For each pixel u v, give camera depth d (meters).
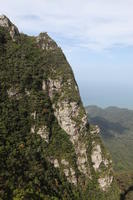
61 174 114.81
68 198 107.81
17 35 134.62
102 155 129.88
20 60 126.31
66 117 126.50
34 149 109.44
